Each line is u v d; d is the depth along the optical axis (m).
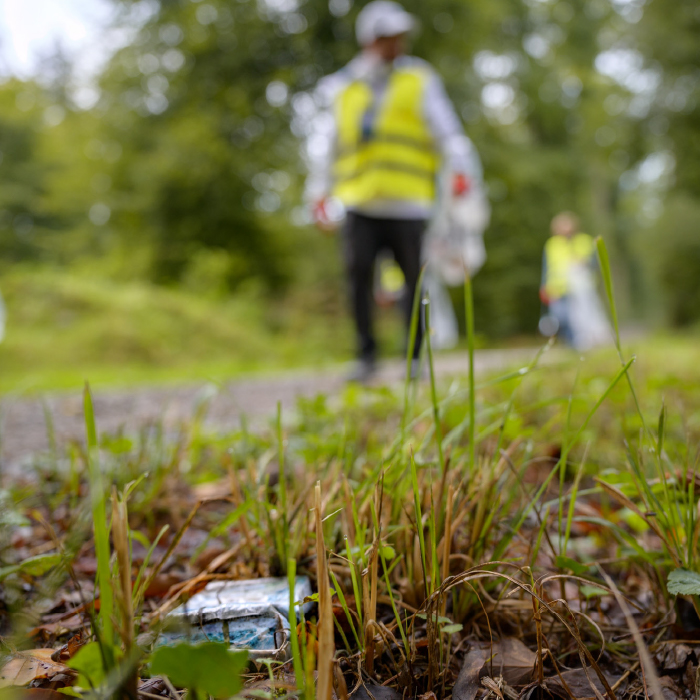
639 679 0.99
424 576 1.00
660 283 22.17
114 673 0.69
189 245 18.75
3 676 0.91
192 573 1.36
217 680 0.68
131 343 12.49
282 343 14.81
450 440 1.42
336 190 4.83
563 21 26.70
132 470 1.92
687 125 20.08
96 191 19.64
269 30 18.53
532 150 23.94
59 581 1.13
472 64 19.73
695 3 19.42
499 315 23.83
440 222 5.45
